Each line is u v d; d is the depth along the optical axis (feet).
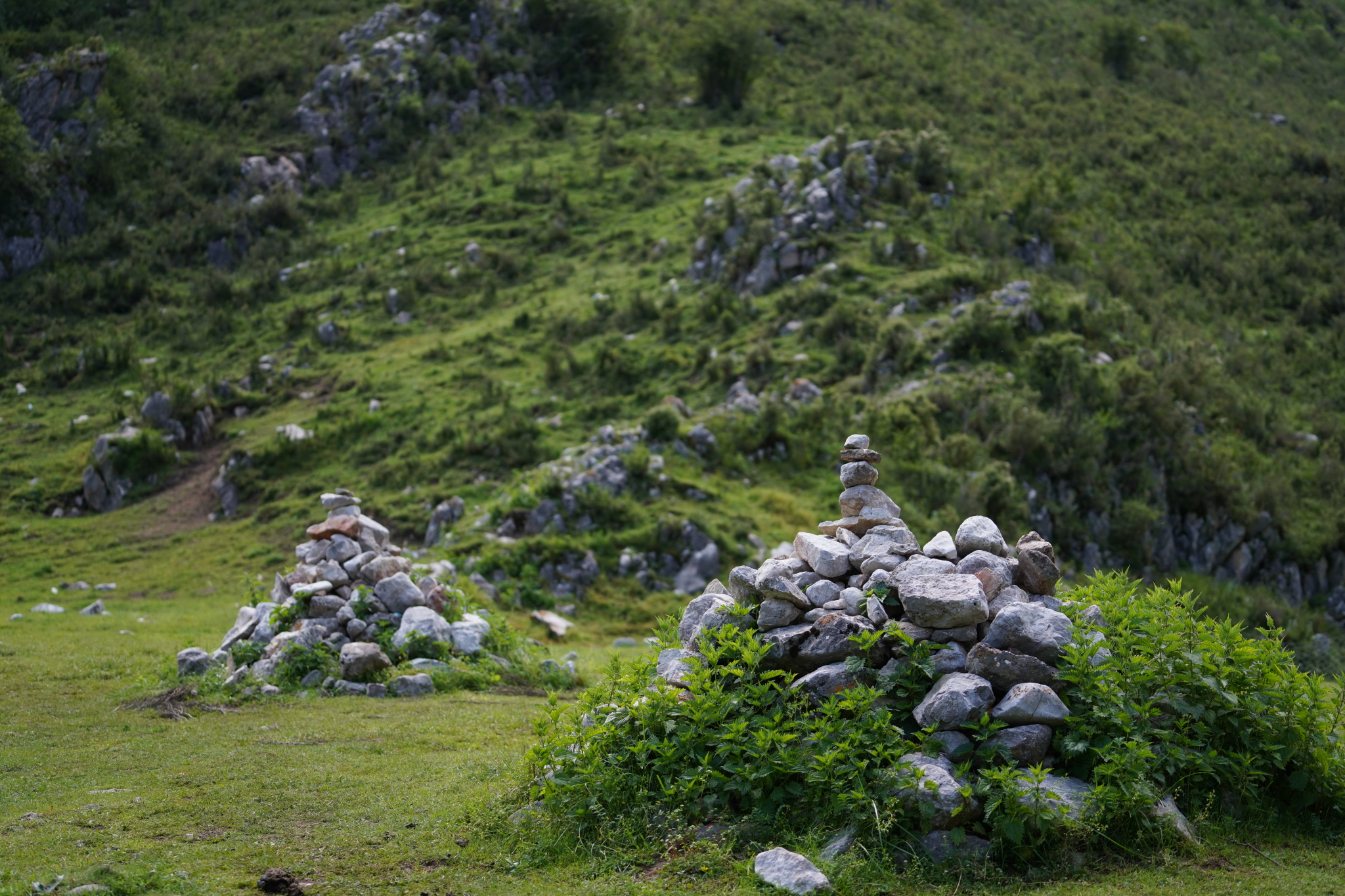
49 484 139.13
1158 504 128.26
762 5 289.94
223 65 257.96
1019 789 23.24
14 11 264.52
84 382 170.60
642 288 169.27
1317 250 197.67
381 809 29.12
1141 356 144.56
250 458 136.67
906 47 282.77
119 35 268.21
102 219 213.66
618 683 29.94
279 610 53.62
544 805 27.20
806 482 119.34
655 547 101.35
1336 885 21.79
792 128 236.43
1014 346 139.85
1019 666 25.86
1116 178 215.51
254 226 213.05
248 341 175.42
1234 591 121.60
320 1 290.56
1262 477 136.05
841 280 154.61
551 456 124.16
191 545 121.29
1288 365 166.40
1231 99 280.31
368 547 58.90
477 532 104.42
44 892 22.43
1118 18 288.71
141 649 63.21
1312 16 356.79
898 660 27.02
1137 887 21.75
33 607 90.79
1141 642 27.17
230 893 23.08
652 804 25.93
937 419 128.67
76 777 33.58
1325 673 104.22
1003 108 249.34
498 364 154.51
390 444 136.36
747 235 165.58
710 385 138.62
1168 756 25.09
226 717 43.42
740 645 28.40
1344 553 129.59
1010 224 173.27
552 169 218.79
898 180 173.99
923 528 106.73
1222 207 211.20
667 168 214.07
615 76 267.39
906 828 23.53
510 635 58.95
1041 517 119.55
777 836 24.26
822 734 25.22
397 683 49.06
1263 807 25.66
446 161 234.79
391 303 178.40
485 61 259.60
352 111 244.42
